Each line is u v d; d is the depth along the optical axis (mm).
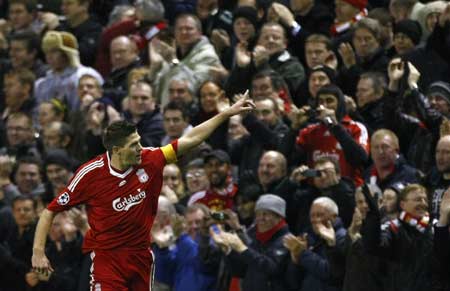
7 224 33125
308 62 34031
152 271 25547
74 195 25234
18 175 34812
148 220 25328
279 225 29375
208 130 25234
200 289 29953
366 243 26672
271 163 30875
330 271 27875
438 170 28297
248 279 29219
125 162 24922
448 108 30297
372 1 37875
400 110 30422
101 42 39250
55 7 43531
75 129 36438
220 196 31828
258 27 36531
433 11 33938
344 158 31000
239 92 34156
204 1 38438
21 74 38812
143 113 34500
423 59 32344
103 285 25266
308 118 31438
